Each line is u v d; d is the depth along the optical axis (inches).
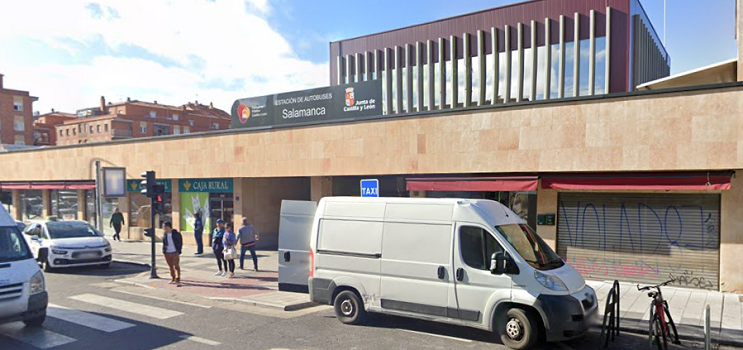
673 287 438.0
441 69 1109.1
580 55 947.3
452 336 305.7
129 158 903.1
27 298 306.2
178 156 822.5
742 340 291.7
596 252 477.7
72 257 576.4
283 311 380.2
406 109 1172.5
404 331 318.3
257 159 716.0
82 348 284.8
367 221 335.0
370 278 326.6
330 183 689.0
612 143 446.3
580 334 269.7
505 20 1032.2
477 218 296.5
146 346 288.0
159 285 493.0
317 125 649.0
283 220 421.4
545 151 480.7
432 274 303.3
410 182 554.6
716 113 400.5
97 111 3486.7
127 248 813.9
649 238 450.9
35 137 3425.2
